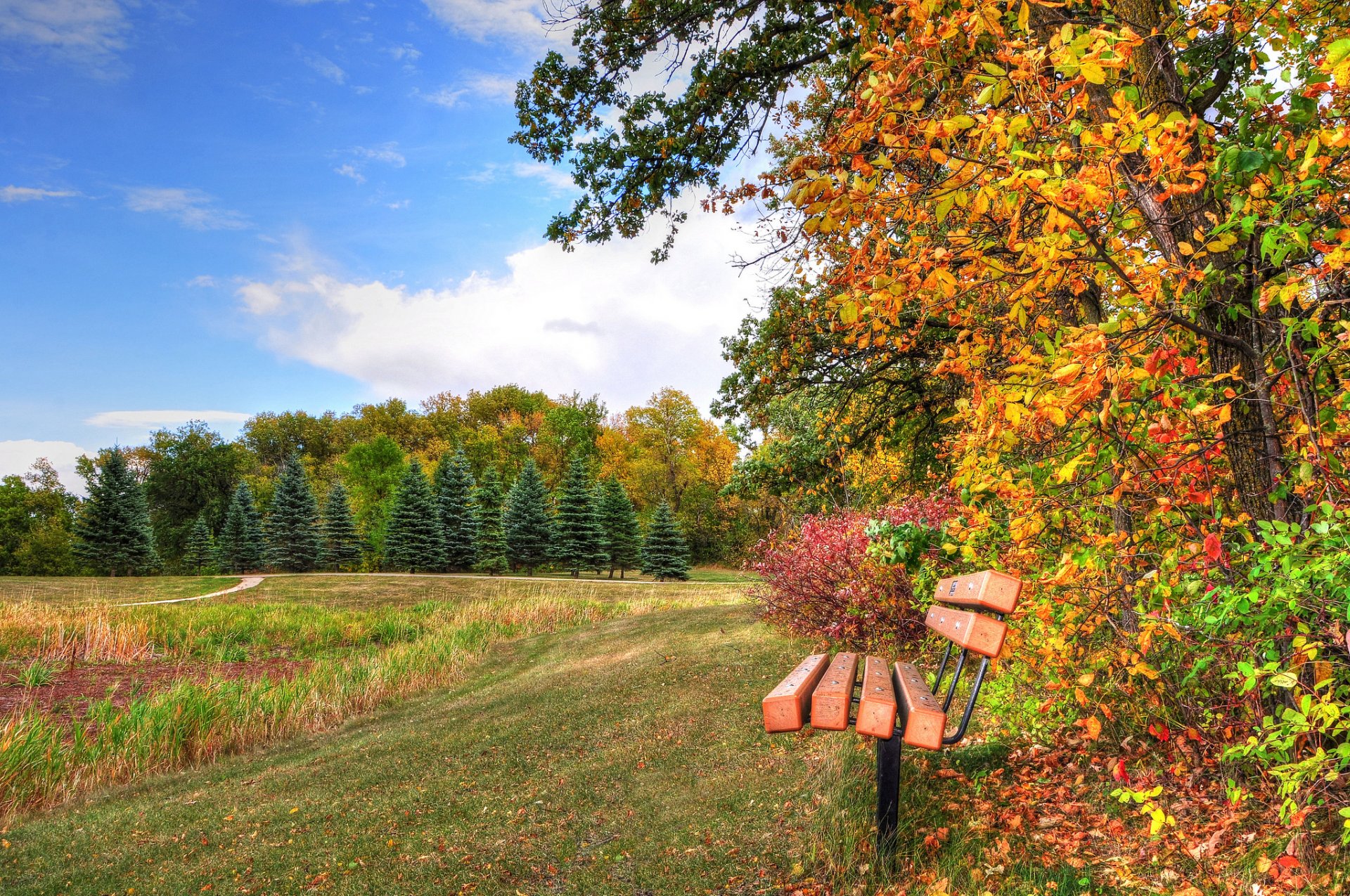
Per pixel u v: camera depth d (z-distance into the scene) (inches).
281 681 414.3
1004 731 161.5
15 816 235.8
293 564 2105.1
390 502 2225.6
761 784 164.7
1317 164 90.2
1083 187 90.4
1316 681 94.7
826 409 511.8
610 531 1962.4
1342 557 79.7
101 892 160.2
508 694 350.3
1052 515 125.6
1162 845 106.5
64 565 2178.9
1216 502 113.5
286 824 191.9
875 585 279.9
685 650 374.3
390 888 142.6
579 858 145.2
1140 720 133.7
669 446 2453.2
